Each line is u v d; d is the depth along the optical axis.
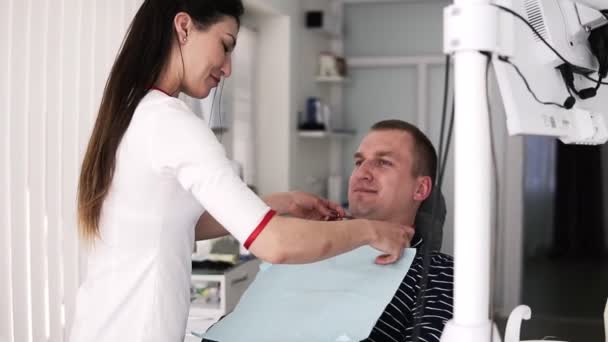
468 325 0.83
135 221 1.22
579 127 1.03
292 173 4.15
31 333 2.29
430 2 4.90
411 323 1.36
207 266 3.00
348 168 5.09
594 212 5.07
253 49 4.02
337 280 1.40
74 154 2.39
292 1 4.10
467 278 0.83
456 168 0.82
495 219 0.84
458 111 0.81
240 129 3.86
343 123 5.10
